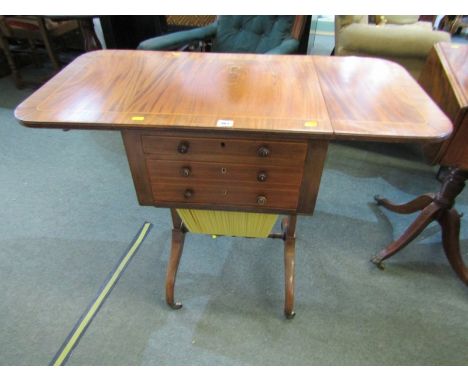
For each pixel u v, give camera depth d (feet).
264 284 3.82
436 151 2.89
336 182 5.27
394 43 4.70
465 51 3.36
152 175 2.43
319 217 4.66
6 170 5.41
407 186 5.22
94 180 5.27
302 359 3.17
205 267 3.99
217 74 2.71
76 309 3.54
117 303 3.60
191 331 3.37
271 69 2.82
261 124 2.02
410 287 3.78
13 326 3.39
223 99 2.31
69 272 3.90
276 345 3.27
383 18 6.92
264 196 2.47
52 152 5.88
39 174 5.36
